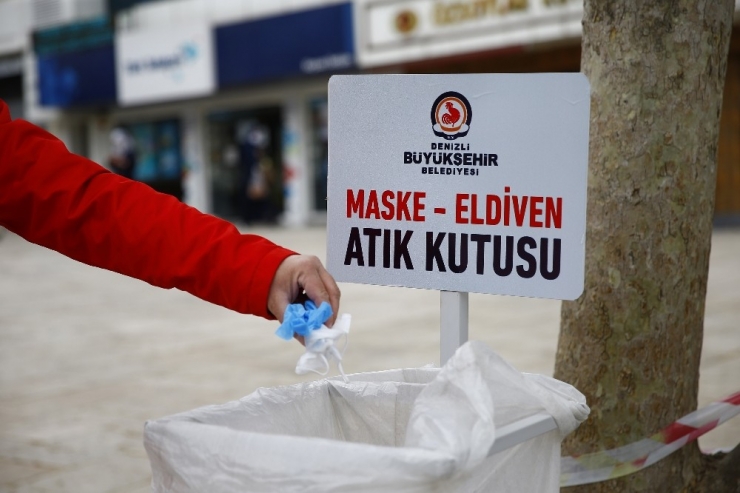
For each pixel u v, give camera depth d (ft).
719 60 6.77
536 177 5.15
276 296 4.27
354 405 5.31
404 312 23.29
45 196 4.39
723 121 40.34
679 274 6.64
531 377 4.91
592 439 6.81
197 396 15.15
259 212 56.08
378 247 5.55
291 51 49.42
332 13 47.37
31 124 4.58
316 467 3.88
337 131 5.58
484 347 4.37
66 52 60.75
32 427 13.47
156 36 55.26
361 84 5.49
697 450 7.27
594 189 6.75
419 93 5.36
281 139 55.93
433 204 5.39
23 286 32.07
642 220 6.56
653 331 6.62
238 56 51.72
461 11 42.91
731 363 15.62
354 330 20.77
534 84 5.11
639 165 6.53
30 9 63.10
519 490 4.57
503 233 5.24
